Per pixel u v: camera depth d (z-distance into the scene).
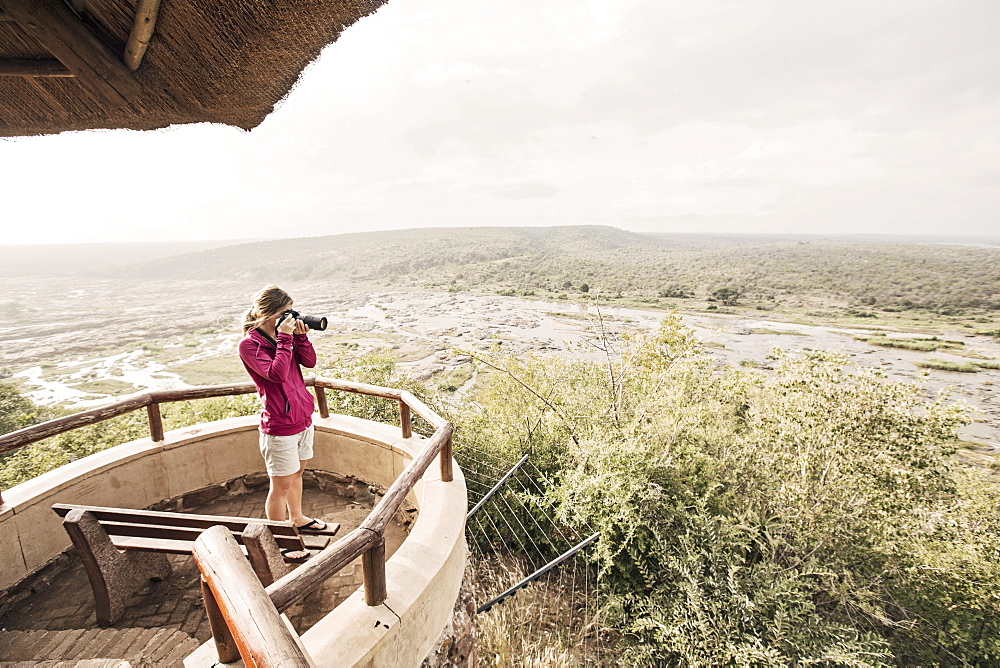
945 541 6.51
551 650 5.23
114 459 3.39
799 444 7.21
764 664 4.90
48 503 2.98
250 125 2.69
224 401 9.20
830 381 7.43
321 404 4.22
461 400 10.48
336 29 2.11
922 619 6.08
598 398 9.43
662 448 7.22
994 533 6.61
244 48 2.16
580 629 5.89
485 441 8.31
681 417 7.39
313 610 2.72
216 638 1.69
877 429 6.93
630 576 6.25
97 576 2.50
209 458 3.88
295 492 3.05
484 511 7.36
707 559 5.86
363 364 10.69
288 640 1.15
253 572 1.42
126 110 2.41
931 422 6.79
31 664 2.17
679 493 6.65
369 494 3.94
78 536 2.42
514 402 9.87
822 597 6.38
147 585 2.82
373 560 2.08
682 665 5.31
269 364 2.76
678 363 8.88
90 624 2.57
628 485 6.31
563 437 8.42
